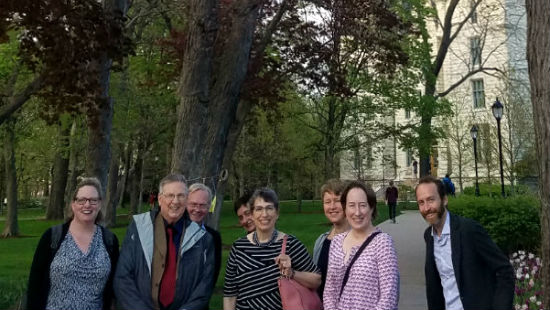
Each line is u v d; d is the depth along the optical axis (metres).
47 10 8.91
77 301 3.95
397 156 54.34
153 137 25.84
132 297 3.89
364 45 14.45
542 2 5.17
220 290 8.99
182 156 9.16
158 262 4.04
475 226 3.95
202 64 9.33
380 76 24.77
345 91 15.09
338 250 3.94
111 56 10.07
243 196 5.25
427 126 27.47
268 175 33.97
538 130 5.16
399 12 25.02
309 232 20.06
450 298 3.93
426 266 4.16
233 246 4.39
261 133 31.98
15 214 23.62
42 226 28.67
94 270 4.04
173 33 14.49
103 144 11.20
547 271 5.00
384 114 29.00
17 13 9.49
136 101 23.91
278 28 14.53
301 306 3.96
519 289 7.57
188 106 9.29
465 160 41.88
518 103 31.61
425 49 25.77
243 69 10.04
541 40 5.16
